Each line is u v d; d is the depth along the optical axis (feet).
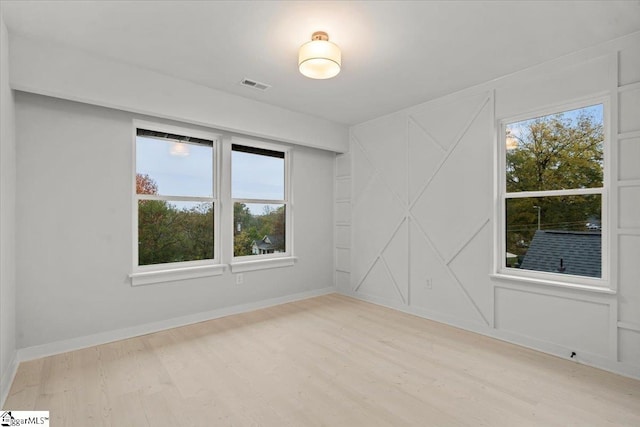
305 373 7.80
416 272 12.39
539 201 9.49
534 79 9.29
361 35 7.70
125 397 6.74
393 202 13.30
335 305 13.70
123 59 8.96
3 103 7.04
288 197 14.60
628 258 7.70
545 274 9.28
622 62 7.82
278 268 13.94
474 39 7.88
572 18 7.02
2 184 6.95
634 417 6.11
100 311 9.55
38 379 7.43
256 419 6.06
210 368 8.03
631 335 7.64
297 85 10.69
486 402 6.62
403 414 6.22
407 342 9.71
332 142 14.67
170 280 10.89
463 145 10.98
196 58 8.91
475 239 10.64
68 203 9.09
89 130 9.44
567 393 6.94
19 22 7.17
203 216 11.96
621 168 7.84
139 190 10.57
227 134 12.40
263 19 7.09
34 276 8.57
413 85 10.64
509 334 9.77
